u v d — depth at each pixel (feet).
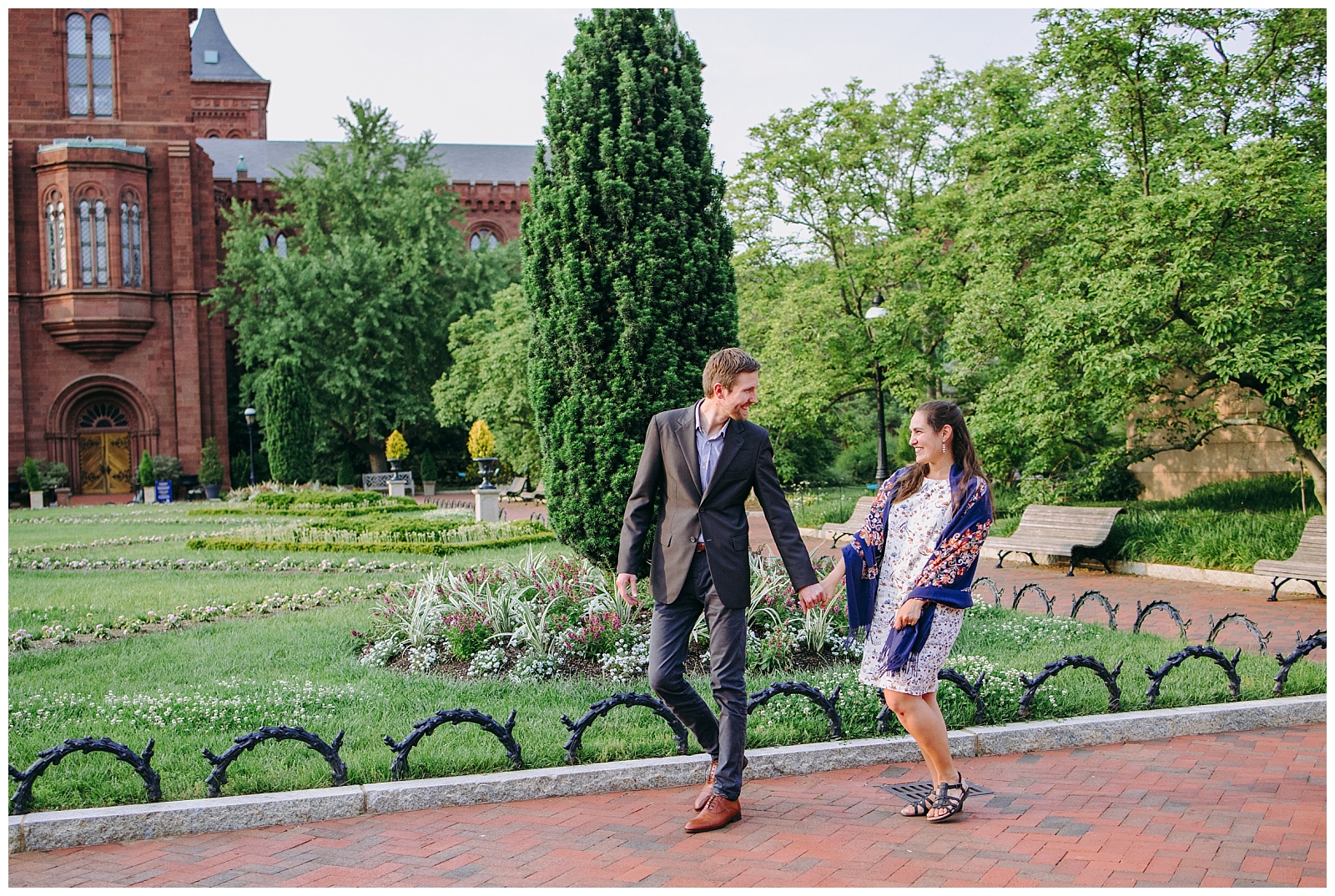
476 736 15.92
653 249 22.61
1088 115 44.62
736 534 12.87
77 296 118.01
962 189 59.16
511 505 92.84
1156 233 34.99
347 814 13.21
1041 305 41.96
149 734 16.35
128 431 124.57
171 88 123.85
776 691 15.26
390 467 134.62
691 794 13.99
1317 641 17.79
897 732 15.88
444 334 132.26
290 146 177.78
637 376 22.70
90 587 35.32
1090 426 47.60
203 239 128.36
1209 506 43.98
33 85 120.16
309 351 121.08
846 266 65.31
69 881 11.19
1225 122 42.50
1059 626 24.21
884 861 11.32
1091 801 13.28
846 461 107.86
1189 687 18.08
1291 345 33.55
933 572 12.30
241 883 11.05
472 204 165.37
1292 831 12.04
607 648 20.81
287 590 34.42
